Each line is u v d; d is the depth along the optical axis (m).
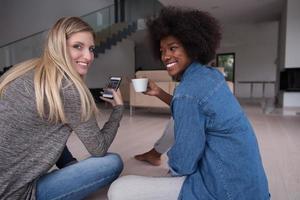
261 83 11.31
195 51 0.92
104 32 9.22
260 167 0.88
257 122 3.98
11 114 0.86
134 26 10.59
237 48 11.66
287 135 3.01
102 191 1.45
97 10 9.81
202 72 0.88
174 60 0.95
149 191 0.93
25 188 0.91
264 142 2.66
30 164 0.89
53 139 0.92
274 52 10.98
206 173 0.86
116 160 1.22
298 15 6.24
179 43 0.93
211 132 0.85
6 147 0.86
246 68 11.59
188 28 0.90
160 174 1.72
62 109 0.89
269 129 3.39
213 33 0.93
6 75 0.94
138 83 1.45
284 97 6.53
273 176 1.72
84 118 0.96
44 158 0.91
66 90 0.90
